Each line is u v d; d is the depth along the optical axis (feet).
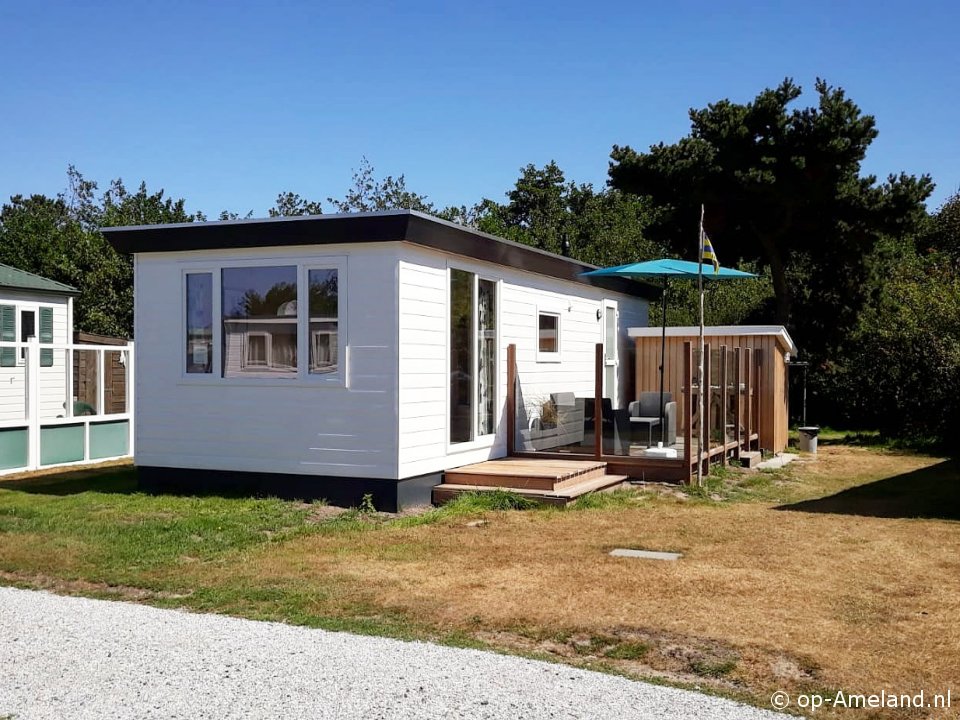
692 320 80.53
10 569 24.44
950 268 77.41
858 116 66.74
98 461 49.08
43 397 46.26
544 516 31.89
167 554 25.90
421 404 34.19
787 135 66.90
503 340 40.83
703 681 16.03
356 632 18.76
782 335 55.06
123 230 36.45
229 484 35.83
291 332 34.58
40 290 60.70
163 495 35.91
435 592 21.56
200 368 36.45
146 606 20.99
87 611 20.49
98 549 26.48
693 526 30.04
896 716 14.48
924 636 18.10
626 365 58.39
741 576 22.88
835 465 49.96
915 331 64.13
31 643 18.10
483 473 35.60
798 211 69.82
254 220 34.17
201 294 36.37
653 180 72.69
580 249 104.06
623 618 19.33
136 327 37.37
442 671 16.31
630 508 33.63
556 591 21.56
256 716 14.40
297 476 34.53
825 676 16.02
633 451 42.57
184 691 15.47
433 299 34.88
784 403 59.31
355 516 31.86
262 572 23.73
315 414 34.14
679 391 56.65
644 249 95.86
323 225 33.09
